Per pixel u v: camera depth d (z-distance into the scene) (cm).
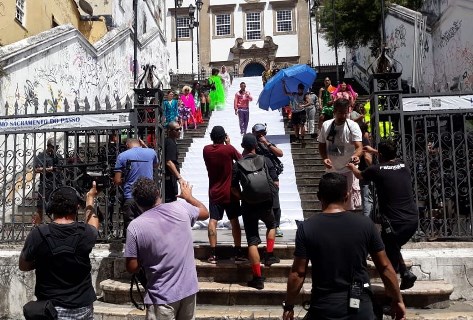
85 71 1548
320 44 3959
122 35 1991
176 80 2852
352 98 1216
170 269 387
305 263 343
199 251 663
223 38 4059
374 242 344
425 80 1744
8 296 670
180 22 4088
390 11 2081
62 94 1355
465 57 1388
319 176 1140
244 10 4072
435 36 1645
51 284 369
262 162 595
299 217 994
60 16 1809
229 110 1777
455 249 645
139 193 399
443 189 664
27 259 371
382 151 531
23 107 1127
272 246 608
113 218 755
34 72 1195
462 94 674
